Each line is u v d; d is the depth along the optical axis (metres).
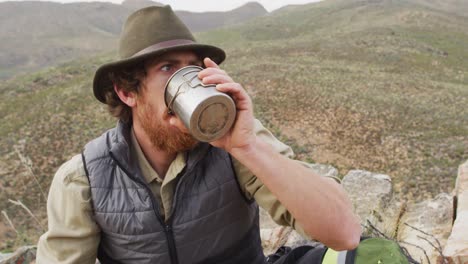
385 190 5.18
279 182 1.28
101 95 1.64
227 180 1.62
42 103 41.03
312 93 41.34
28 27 199.88
